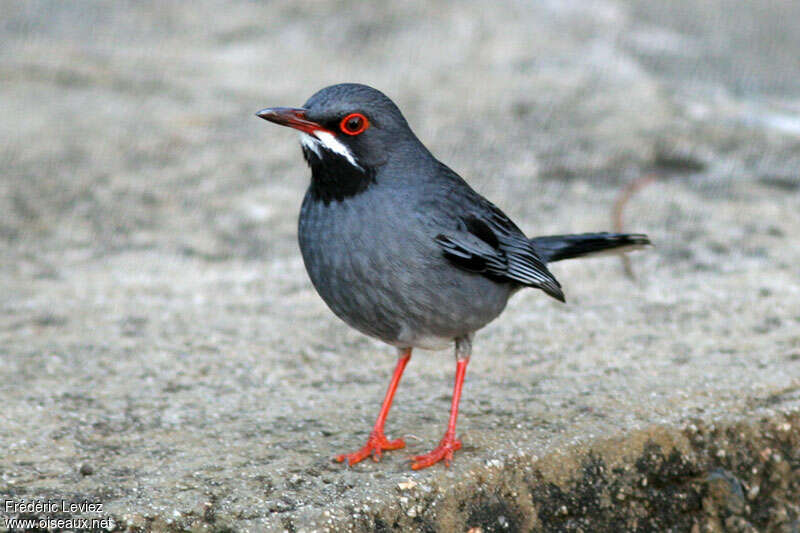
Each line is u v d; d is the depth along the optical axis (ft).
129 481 27.81
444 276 28.17
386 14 76.28
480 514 28.02
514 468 28.73
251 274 45.75
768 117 63.26
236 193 54.54
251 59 71.72
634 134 60.18
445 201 28.73
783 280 43.06
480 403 32.78
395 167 28.32
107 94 66.59
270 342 38.63
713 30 78.89
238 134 61.62
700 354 36.09
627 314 40.29
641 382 33.78
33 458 29.09
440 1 78.13
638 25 78.84
